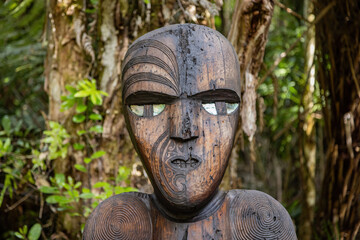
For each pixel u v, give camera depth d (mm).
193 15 2209
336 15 2398
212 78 1356
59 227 2316
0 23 3506
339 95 2432
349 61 2357
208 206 1393
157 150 1327
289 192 3684
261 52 2150
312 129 2887
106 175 2260
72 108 2309
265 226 1380
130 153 2266
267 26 2096
